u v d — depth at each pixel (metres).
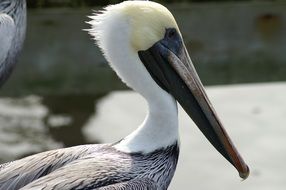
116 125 16.56
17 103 17.53
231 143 8.42
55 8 13.79
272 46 13.27
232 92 17.98
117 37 8.32
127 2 8.40
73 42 12.90
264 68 13.34
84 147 8.27
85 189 7.66
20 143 16.09
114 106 17.36
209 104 8.42
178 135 8.45
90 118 16.92
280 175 14.57
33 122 16.86
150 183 8.07
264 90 18.00
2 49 10.36
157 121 8.32
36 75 12.92
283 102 17.33
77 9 13.20
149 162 8.23
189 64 8.45
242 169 8.41
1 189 7.84
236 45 13.18
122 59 8.36
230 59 13.21
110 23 8.33
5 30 10.34
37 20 12.83
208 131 8.44
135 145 8.30
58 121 16.80
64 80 12.98
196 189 14.17
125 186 7.84
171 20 8.38
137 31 8.29
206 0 14.59
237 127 16.30
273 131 16.12
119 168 8.00
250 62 13.30
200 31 13.10
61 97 16.94
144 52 8.34
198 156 15.35
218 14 13.09
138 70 8.35
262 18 13.18
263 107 17.14
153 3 8.45
